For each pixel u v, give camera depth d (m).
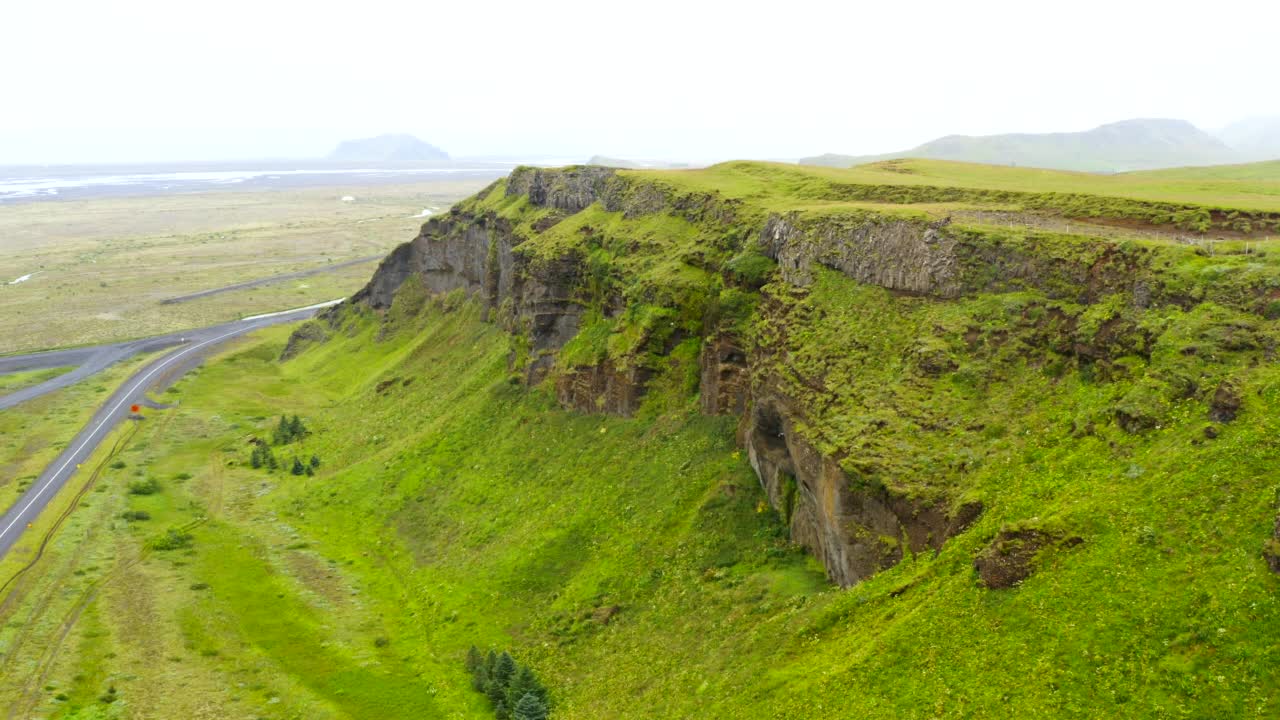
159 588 69.75
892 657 34.44
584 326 88.38
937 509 39.50
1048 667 29.59
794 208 68.25
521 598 61.88
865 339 52.34
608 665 51.09
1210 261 40.56
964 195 69.56
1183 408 35.41
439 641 59.56
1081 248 46.50
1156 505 32.19
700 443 67.00
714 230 79.94
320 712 52.12
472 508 77.56
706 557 55.88
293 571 72.75
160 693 54.88
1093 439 37.62
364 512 84.12
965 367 45.91
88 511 87.81
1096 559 31.78
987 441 41.62
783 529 54.50
